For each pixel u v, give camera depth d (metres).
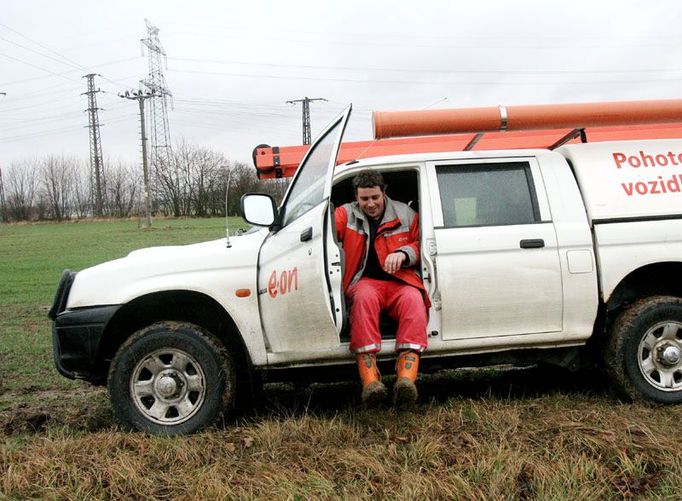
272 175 6.20
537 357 4.57
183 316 4.49
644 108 4.55
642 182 4.64
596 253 4.48
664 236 4.51
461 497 3.11
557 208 4.51
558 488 3.12
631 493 3.13
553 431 3.86
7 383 5.93
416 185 4.98
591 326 4.46
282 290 4.13
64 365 4.27
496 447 3.58
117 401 4.16
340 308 3.92
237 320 4.26
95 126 70.69
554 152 4.71
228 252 4.38
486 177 4.55
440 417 4.17
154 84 60.50
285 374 4.38
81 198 72.06
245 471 3.53
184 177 61.19
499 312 4.35
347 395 5.14
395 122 4.30
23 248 26.89
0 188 61.12
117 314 4.30
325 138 4.41
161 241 28.48
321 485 3.23
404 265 4.29
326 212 3.89
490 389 5.02
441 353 4.38
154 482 3.43
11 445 3.96
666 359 4.45
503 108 4.42
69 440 3.97
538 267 4.38
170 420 4.17
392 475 3.35
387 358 4.32
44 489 3.35
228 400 4.21
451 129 4.39
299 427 4.10
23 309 11.20
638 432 3.82
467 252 4.33
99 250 25.09
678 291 4.73
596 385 5.05
